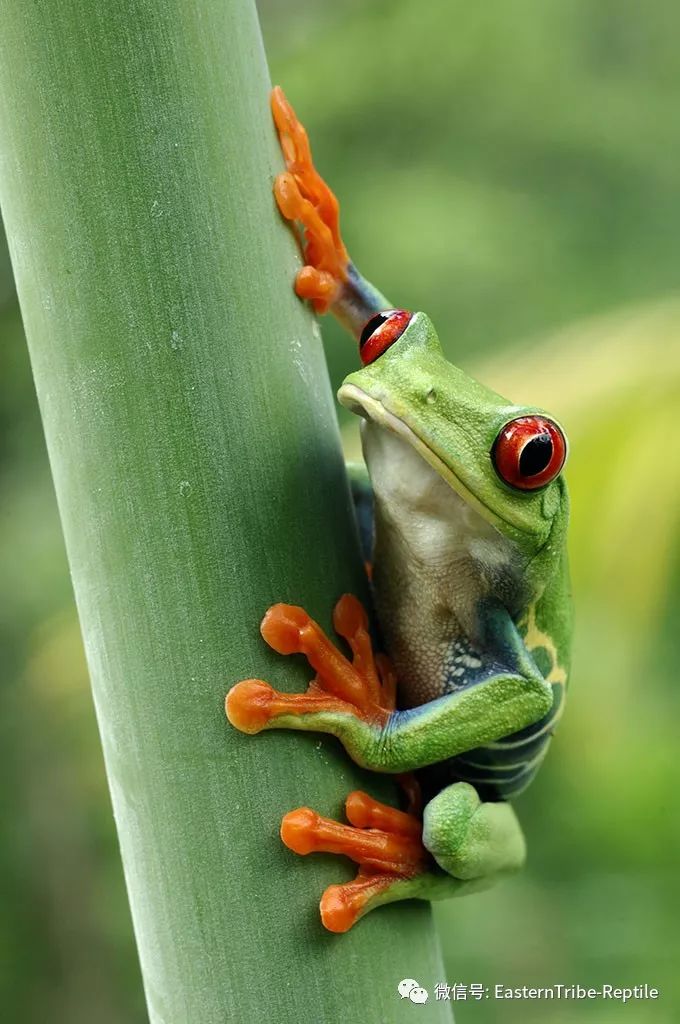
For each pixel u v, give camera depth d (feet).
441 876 1.47
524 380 1.68
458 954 2.27
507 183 2.94
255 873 1.41
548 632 1.55
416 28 2.98
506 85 2.96
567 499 1.52
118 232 1.41
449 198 2.85
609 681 1.83
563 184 2.95
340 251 1.50
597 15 3.01
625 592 1.65
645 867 2.14
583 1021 2.10
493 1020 2.19
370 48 2.99
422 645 1.53
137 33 1.41
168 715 1.41
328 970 1.42
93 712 2.41
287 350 1.43
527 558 1.51
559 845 2.22
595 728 1.85
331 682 1.44
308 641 1.42
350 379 1.48
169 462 1.41
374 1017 1.42
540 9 2.98
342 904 1.42
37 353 1.42
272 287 1.43
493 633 1.51
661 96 3.03
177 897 1.41
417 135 2.96
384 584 1.53
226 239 1.42
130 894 1.44
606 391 1.65
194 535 1.41
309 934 1.42
